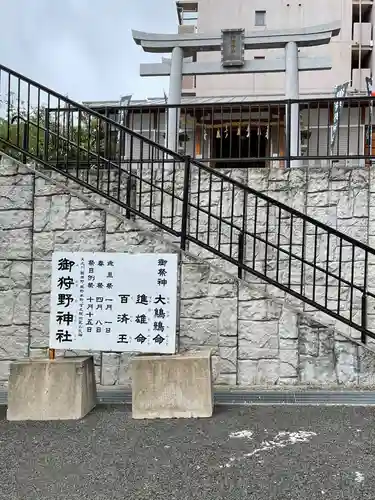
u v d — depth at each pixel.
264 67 10.30
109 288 4.77
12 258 5.62
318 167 6.41
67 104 6.90
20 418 4.45
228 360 5.28
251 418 4.37
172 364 4.48
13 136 8.54
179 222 6.43
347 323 5.10
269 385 5.20
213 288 5.34
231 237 5.67
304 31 9.97
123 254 4.79
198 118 11.05
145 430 4.13
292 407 4.62
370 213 6.28
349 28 19.41
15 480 3.28
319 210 6.35
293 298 6.09
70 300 4.79
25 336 5.55
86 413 4.57
